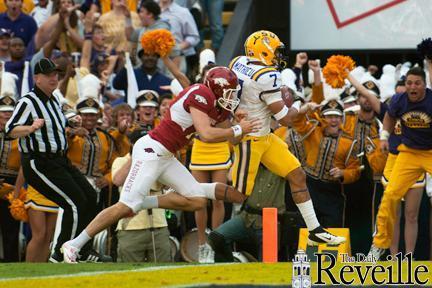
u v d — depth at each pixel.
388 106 28.09
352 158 30.55
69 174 27.12
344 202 30.77
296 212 28.94
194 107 22.72
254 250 29.22
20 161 29.77
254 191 28.12
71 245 23.42
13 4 37.69
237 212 30.02
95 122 30.36
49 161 26.91
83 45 36.44
